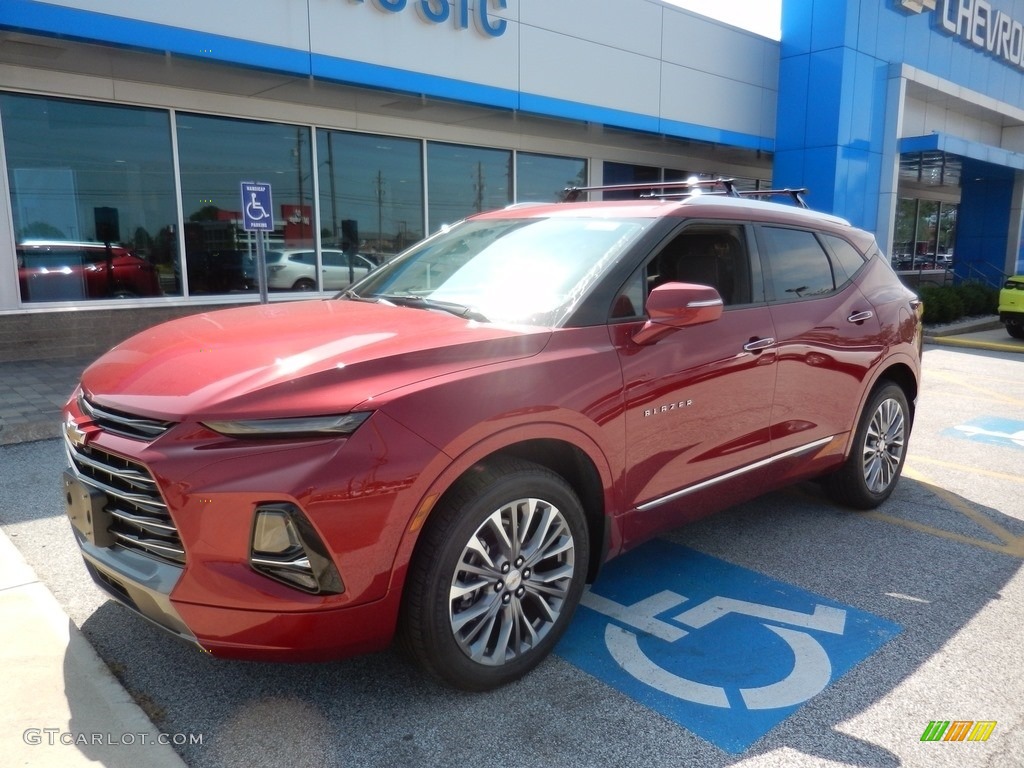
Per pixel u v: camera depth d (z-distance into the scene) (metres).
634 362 3.21
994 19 20.08
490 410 2.70
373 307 3.56
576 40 12.75
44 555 4.01
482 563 2.79
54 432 6.34
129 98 9.72
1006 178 22.42
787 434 4.09
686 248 3.68
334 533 2.40
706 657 3.17
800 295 4.23
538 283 3.38
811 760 2.55
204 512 2.36
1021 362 12.18
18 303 9.30
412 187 12.66
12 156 9.12
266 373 2.57
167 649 3.15
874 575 4.01
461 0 11.09
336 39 9.90
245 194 7.31
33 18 7.62
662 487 3.42
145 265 10.19
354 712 2.78
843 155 16.36
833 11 15.92
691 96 14.96
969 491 5.50
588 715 2.78
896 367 5.02
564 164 15.04
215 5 8.83
